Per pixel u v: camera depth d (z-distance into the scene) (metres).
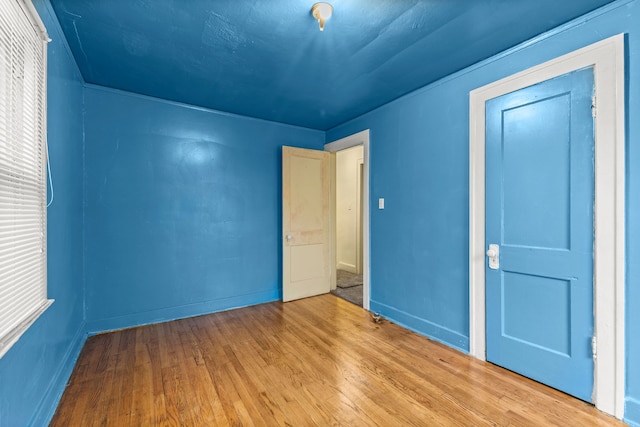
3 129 1.10
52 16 1.68
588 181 1.71
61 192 1.93
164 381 1.99
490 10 1.69
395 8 1.67
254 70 2.41
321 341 2.60
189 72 2.45
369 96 2.95
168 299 3.10
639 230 1.55
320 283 4.03
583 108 1.73
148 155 2.98
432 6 1.65
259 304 3.64
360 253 5.40
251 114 3.50
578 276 1.76
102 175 2.75
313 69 2.39
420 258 2.75
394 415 1.67
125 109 2.86
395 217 3.02
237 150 3.52
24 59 1.28
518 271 2.03
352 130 3.67
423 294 2.73
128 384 1.96
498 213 2.14
